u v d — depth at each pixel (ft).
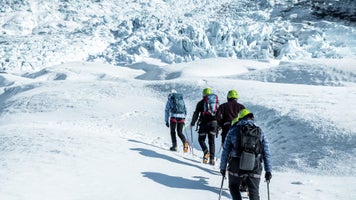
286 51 221.66
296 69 107.24
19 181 16.92
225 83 68.69
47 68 228.22
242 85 65.00
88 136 31.30
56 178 18.13
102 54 307.78
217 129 27.91
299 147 32.76
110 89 80.64
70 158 22.53
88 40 376.48
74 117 61.87
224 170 15.70
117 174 20.26
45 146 26.07
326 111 39.40
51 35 437.17
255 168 14.89
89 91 80.48
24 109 74.28
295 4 384.27
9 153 24.14
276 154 33.58
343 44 232.12
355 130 32.17
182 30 301.02
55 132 33.06
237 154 15.12
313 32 271.90
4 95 111.45
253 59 208.74
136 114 58.70
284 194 20.22
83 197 16.01
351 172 26.66
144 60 261.44
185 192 18.63
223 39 253.03
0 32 478.18
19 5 569.23
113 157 24.03
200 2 579.07
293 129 36.45
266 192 20.90
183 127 32.24
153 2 595.47
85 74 200.75
